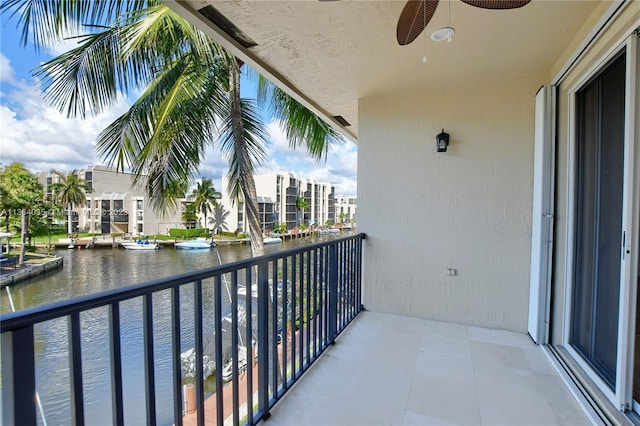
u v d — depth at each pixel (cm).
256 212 477
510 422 167
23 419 74
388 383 203
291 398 188
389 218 323
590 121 210
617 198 176
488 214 289
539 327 254
